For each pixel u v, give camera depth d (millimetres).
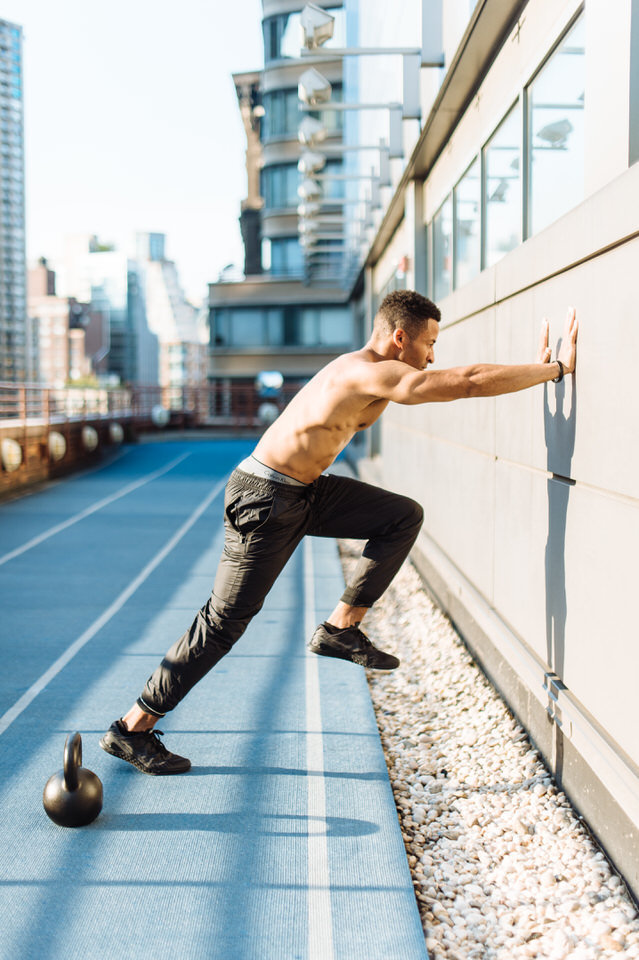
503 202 5246
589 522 3051
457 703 4570
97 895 2619
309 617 6379
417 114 7766
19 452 15141
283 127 40062
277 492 3037
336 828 3053
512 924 2584
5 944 2379
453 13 5867
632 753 2658
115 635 5844
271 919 2508
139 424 30953
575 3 3594
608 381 2807
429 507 7273
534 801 3363
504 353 4383
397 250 11836
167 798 3277
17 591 7254
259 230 55938
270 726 4082
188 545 9664
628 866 2713
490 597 4871
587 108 3352
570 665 3309
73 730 4027
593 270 2947
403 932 2459
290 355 41875
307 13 6551
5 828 3039
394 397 2797
